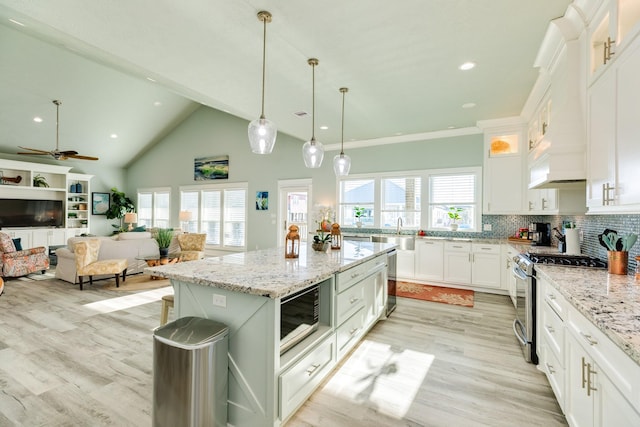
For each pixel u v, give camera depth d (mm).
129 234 6023
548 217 4457
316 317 2211
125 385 2229
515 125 4625
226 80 3314
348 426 1833
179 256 5953
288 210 7215
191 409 1564
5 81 5820
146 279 5555
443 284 5113
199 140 8586
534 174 3420
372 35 2461
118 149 9062
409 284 5324
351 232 6242
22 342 2932
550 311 2076
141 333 3170
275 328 1666
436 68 3014
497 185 4797
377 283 3289
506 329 3340
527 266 2584
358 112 4340
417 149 5645
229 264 2344
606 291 1633
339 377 2365
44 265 5898
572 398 1642
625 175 1515
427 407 2014
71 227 8891
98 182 9570
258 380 1712
